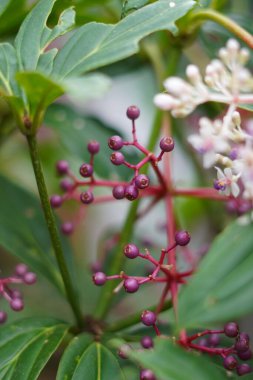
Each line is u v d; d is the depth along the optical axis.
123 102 0.95
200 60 0.71
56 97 0.46
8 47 0.49
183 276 0.50
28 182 0.91
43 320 0.53
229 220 0.74
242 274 0.42
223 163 0.45
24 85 0.44
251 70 0.65
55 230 0.50
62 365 0.49
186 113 0.43
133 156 0.64
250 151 0.43
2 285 0.55
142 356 0.41
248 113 0.64
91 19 0.63
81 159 0.64
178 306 0.43
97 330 0.54
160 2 0.48
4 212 0.61
